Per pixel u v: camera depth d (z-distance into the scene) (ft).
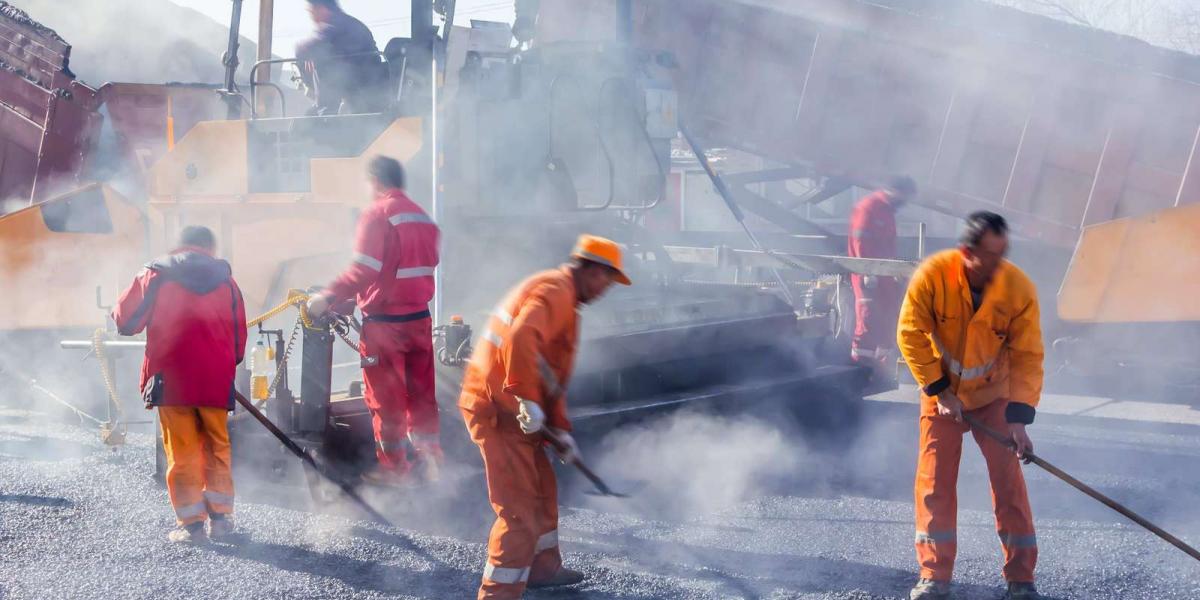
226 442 15.75
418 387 16.65
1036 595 13.26
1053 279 32.60
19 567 14.42
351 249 19.92
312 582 13.88
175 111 30.27
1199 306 25.76
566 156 22.43
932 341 13.24
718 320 22.07
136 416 23.00
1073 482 12.89
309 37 22.98
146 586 13.73
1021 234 31.78
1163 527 16.26
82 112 29.27
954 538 13.34
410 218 16.12
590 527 16.31
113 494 17.94
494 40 22.48
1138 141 29.25
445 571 14.32
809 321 24.76
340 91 23.08
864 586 13.83
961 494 18.33
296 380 20.71
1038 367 12.91
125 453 20.67
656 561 14.79
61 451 20.88
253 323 16.89
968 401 13.23
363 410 17.43
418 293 16.29
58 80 29.27
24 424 23.32
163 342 15.20
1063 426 23.80
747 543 15.58
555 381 12.65
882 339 28.19
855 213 29.14
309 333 17.01
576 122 22.50
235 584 13.80
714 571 14.37
